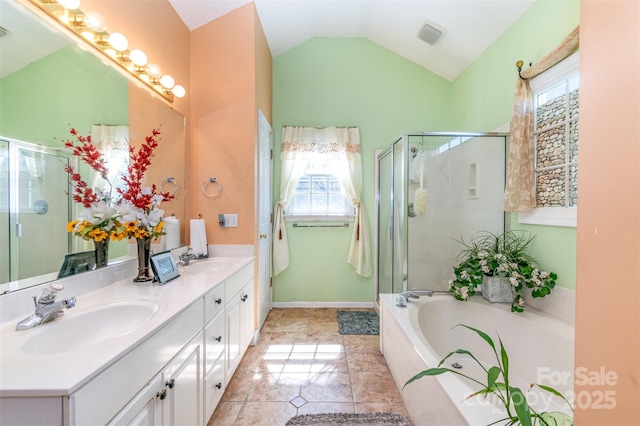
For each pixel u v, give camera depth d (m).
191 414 1.21
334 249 3.26
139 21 1.75
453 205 2.39
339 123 3.23
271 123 3.15
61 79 1.20
